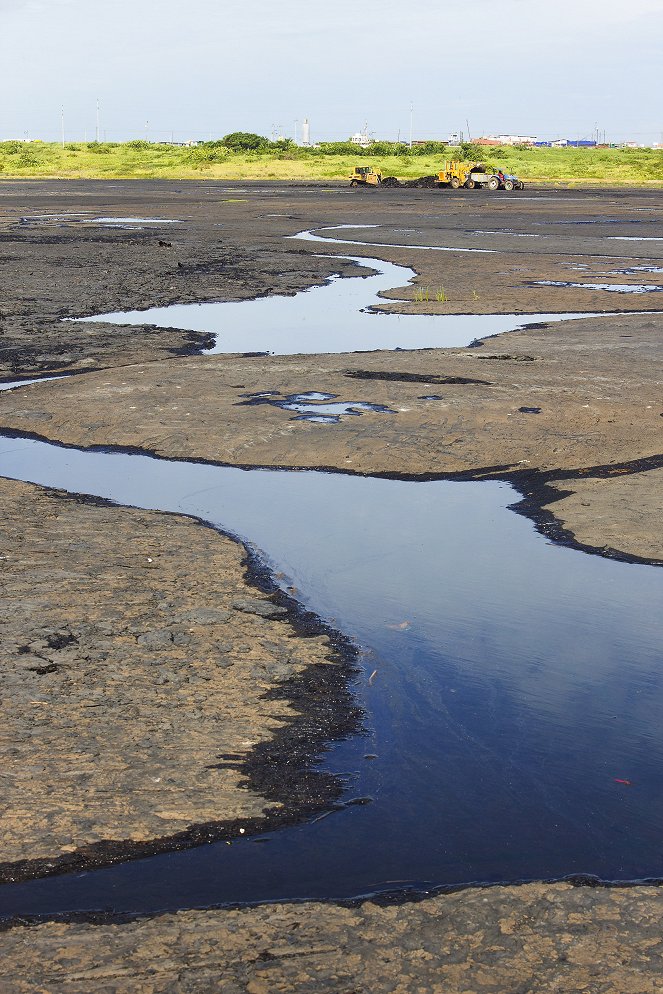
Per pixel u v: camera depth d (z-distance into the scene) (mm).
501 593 6938
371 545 7805
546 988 3506
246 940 3717
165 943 3701
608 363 14602
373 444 10320
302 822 4418
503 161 130125
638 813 4504
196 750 4969
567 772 4832
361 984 3521
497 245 35438
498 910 3865
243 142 140250
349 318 19984
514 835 4336
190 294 23406
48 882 4039
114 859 4172
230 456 10109
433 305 21578
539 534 8055
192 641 6129
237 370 14023
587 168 122188
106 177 105312
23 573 7094
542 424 11148
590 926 3789
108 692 5496
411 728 5227
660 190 83562
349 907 3893
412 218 49344
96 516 8344
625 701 5535
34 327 18391
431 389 12711
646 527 8070
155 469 9773
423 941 3711
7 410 11875
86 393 12578
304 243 36406
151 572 7180
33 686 5539
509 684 5707
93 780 4695
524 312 20656
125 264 29609
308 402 12055
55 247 34844
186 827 4375
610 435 10781
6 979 3527
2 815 4426
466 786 4707
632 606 6750
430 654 6055
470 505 8750
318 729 5195
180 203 61188
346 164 123438
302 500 8859
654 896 3951
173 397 12258
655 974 3570
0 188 80625
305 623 6449
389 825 4398
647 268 28281
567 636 6316
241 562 7418
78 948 3674
